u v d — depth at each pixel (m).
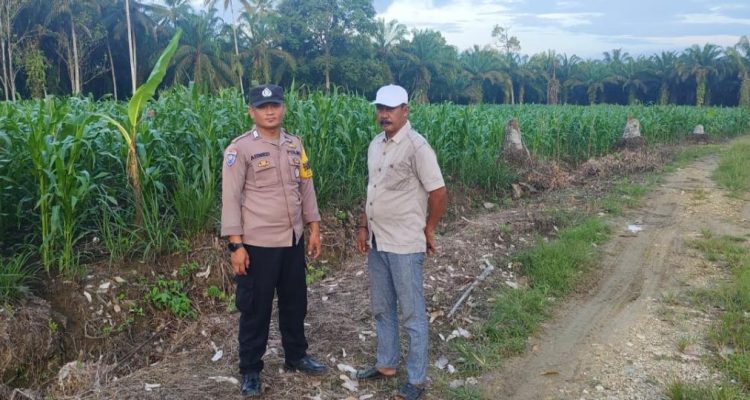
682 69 58.44
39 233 4.48
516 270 5.63
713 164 14.30
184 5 32.03
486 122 11.40
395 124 3.11
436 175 3.15
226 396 3.24
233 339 4.06
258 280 3.11
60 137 4.43
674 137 22.00
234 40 33.97
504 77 54.91
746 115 30.28
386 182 3.18
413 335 3.27
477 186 9.45
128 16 28.94
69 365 3.72
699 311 4.72
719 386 3.44
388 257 3.24
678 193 10.01
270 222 3.08
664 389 3.46
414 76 45.94
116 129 5.17
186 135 5.39
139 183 4.74
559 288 5.21
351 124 7.10
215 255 4.99
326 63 37.34
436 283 5.06
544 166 11.17
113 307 4.23
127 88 35.59
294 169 3.18
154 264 4.69
